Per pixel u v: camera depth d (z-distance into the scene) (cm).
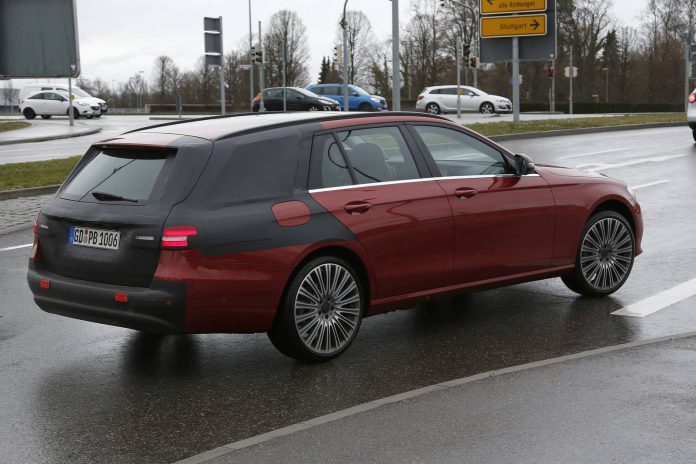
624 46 9388
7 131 3525
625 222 759
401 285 623
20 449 446
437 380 546
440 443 433
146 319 538
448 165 658
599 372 538
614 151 2061
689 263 885
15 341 656
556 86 8594
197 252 533
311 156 593
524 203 686
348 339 602
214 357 608
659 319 680
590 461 405
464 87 4531
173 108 6769
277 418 484
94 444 451
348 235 591
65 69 1334
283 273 561
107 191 575
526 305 738
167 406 508
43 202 1409
